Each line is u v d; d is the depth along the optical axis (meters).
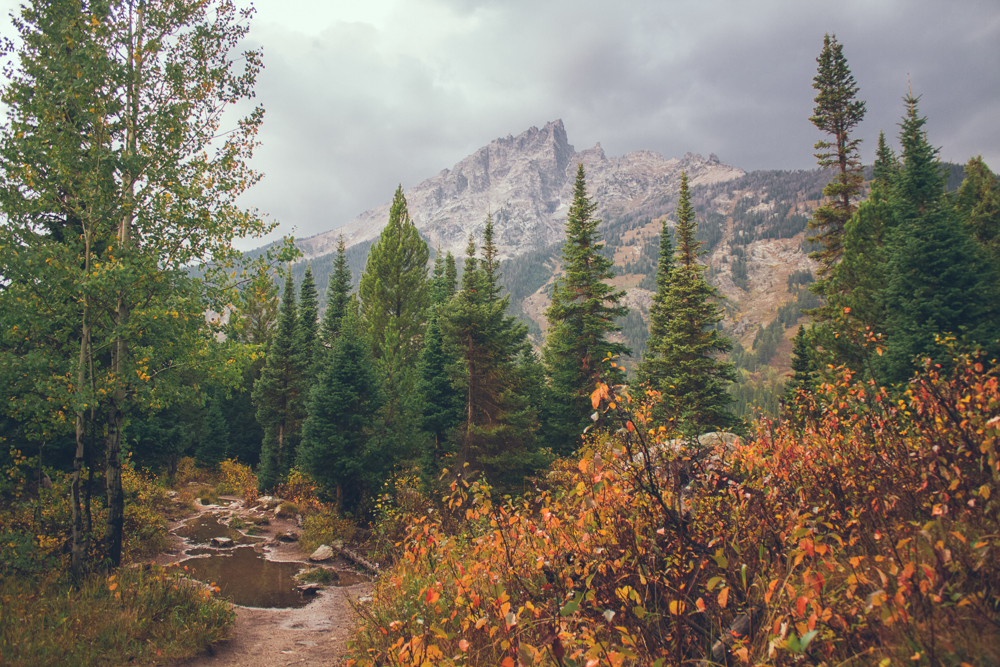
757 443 5.28
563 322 31.44
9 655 6.22
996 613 2.29
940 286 14.45
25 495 12.55
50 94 9.27
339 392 22.09
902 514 3.68
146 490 19.73
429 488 20.39
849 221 21.11
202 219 10.23
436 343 26.23
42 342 9.58
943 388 4.39
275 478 32.91
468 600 4.31
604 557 3.69
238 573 14.40
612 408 3.77
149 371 10.22
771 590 2.64
